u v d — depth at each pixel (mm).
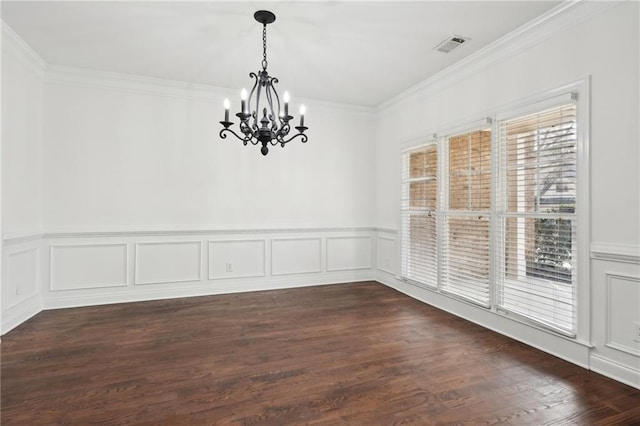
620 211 2334
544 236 2859
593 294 2490
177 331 3242
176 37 3203
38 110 3736
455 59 3596
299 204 5000
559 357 2701
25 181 3494
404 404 2070
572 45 2609
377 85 4375
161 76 4160
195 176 4473
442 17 2814
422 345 2939
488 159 3393
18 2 2648
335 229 5188
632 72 2268
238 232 4676
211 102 4535
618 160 2342
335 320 3572
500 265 3232
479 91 3463
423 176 4316
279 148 4887
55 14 2820
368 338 3090
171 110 4359
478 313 3473
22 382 2299
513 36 3016
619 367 2338
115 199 4129
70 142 3943
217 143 4578
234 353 2770
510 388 2254
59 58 3666
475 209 3535
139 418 1925
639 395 2170
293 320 3564
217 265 4594
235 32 3096
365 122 5355
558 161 2750
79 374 2412
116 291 4148
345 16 2818
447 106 3896
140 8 2729
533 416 1963
